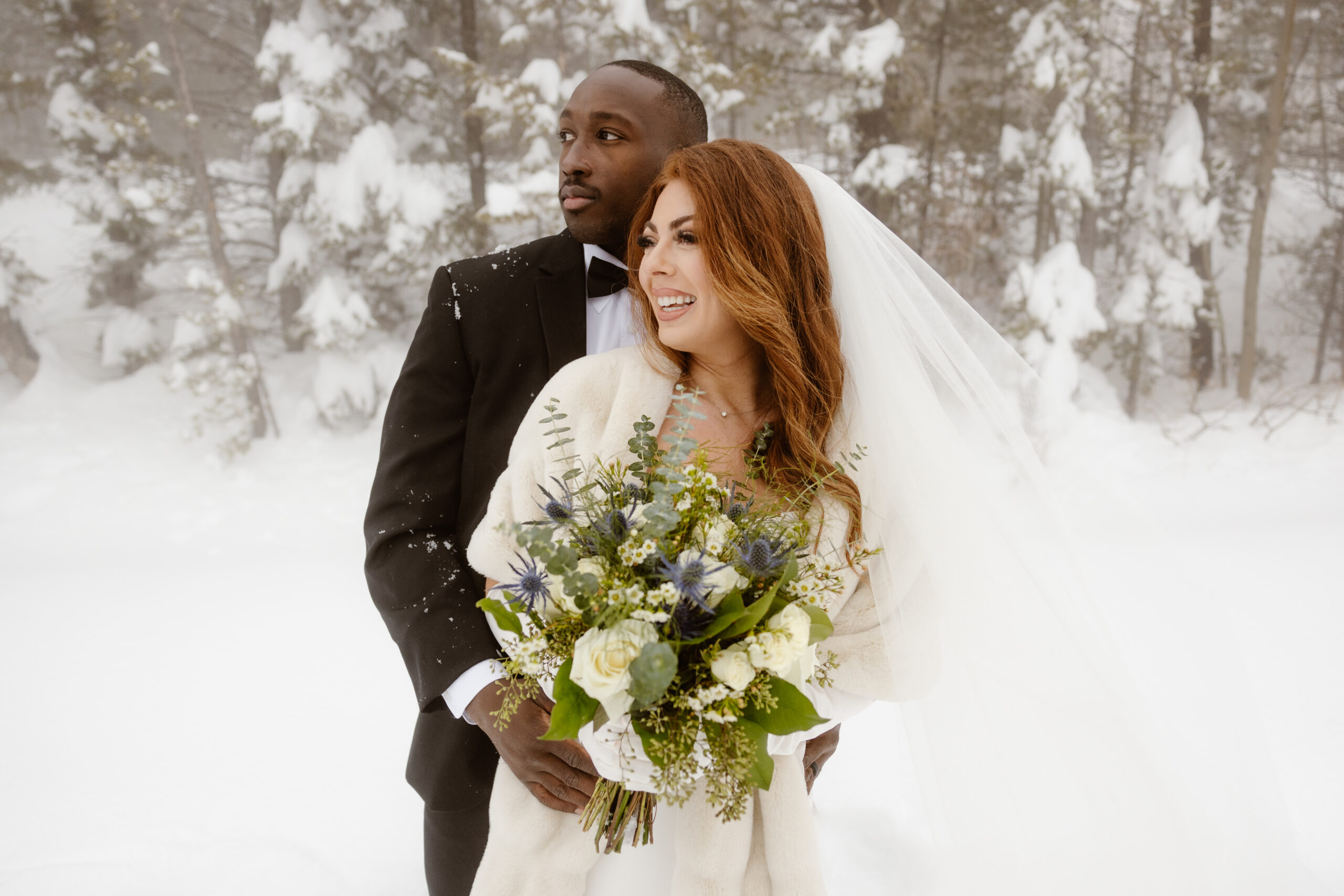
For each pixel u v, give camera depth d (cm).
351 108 1116
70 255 1572
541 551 103
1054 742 128
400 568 152
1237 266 1465
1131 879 127
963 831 128
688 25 1052
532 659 110
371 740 350
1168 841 128
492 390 161
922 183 1145
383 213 1084
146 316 1353
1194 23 1141
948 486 130
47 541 851
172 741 351
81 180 1294
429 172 1191
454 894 163
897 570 132
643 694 101
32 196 1664
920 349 140
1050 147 1067
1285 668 373
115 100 1269
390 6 1143
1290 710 333
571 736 106
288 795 304
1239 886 132
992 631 129
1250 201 1378
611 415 138
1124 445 966
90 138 1248
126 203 1248
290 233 1148
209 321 1100
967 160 1151
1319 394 1025
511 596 115
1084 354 1062
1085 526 143
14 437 1147
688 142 175
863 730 343
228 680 421
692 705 105
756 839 135
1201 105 1155
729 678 104
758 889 133
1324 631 416
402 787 309
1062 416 150
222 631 502
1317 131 1355
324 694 400
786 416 136
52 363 1314
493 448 159
